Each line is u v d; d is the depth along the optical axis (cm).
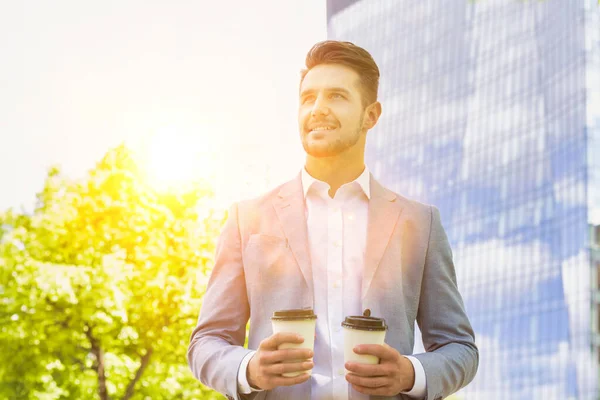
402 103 4888
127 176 1171
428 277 196
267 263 186
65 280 1070
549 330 4141
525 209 4316
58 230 1132
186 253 1173
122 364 1167
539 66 4497
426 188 4659
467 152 4591
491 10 4706
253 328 184
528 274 4203
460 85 4703
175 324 1145
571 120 4297
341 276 187
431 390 169
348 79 196
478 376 4194
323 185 196
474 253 4384
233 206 202
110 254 1130
